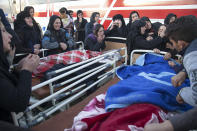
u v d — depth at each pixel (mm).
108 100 1221
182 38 956
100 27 3150
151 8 4383
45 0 7684
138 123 957
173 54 1975
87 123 1011
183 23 940
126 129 918
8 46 1003
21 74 939
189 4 3723
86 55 2432
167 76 1576
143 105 1088
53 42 2887
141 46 2736
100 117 1076
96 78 2137
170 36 1034
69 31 5180
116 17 4020
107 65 2141
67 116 1344
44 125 1227
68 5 6664
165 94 1231
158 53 2340
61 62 2186
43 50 2791
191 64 809
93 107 1263
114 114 1084
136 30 2861
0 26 977
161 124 643
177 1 3893
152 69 1864
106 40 3857
